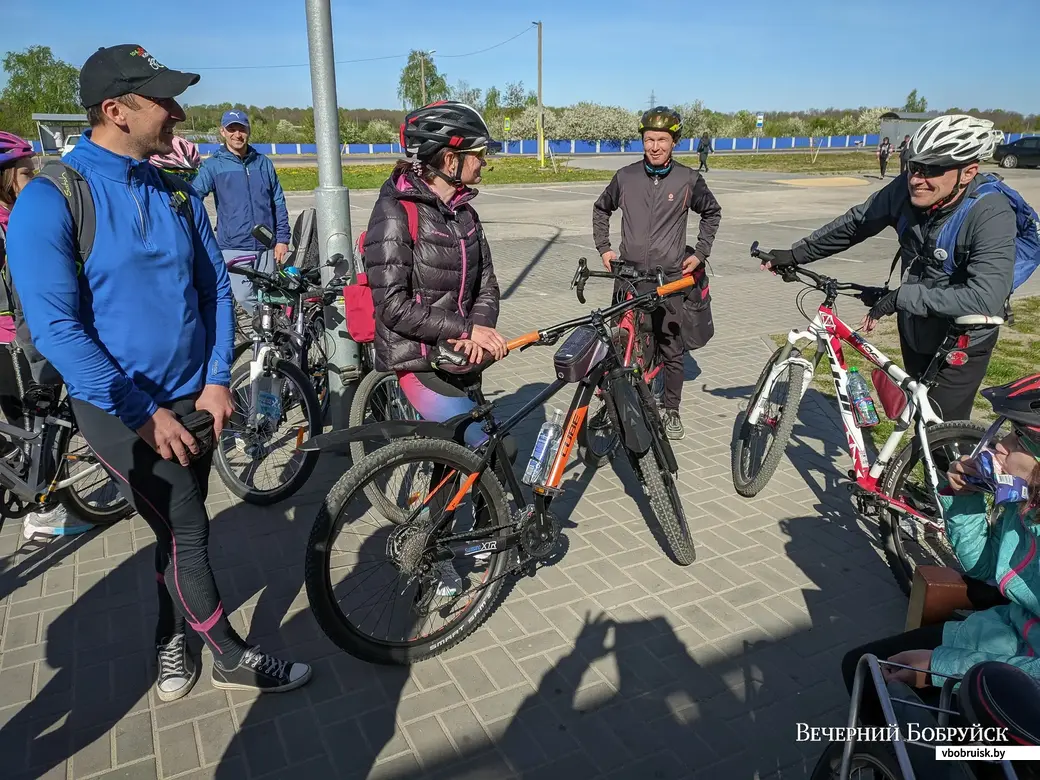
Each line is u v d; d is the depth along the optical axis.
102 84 2.07
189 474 2.42
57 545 3.56
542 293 9.52
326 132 4.35
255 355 3.95
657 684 2.71
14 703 2.57
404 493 3.17
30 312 2.02
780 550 3.62
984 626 1.92
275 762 2.35
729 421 5.26
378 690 2.67
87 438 2.32
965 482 2.08
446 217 2.86
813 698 2.66
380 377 3.99
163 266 2.30
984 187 2.96
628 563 3.49
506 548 2.96
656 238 4.64
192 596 2.48
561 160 43.19
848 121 66.38
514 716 2.56
